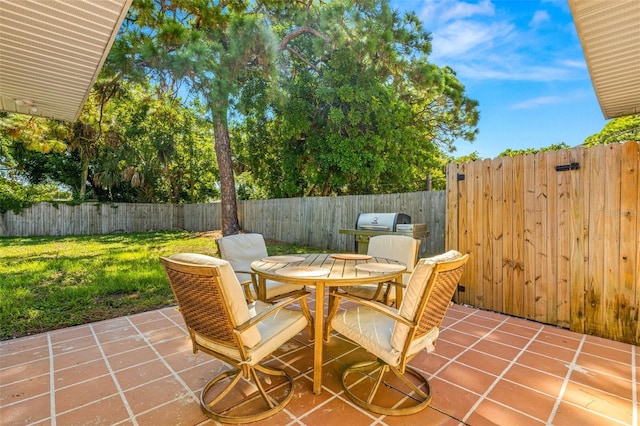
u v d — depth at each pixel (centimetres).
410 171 1061
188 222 1484
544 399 194
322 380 217
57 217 1279
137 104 848
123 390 205
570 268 301
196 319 182
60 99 385
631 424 172
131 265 600
